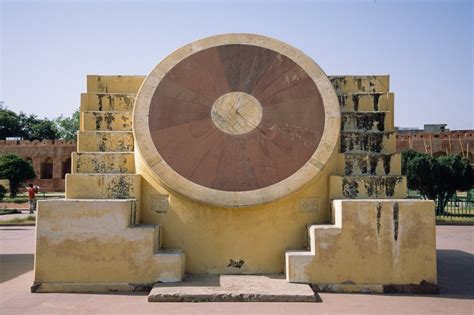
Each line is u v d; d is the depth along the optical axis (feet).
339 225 28.53
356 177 31.53
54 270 28.22
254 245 30.55
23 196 136.67
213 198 30.22
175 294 25.81
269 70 33.78
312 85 33.40
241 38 34.63
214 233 30.60
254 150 31.76
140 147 31.55
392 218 28.25
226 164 31.32
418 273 28.07
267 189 30.53
